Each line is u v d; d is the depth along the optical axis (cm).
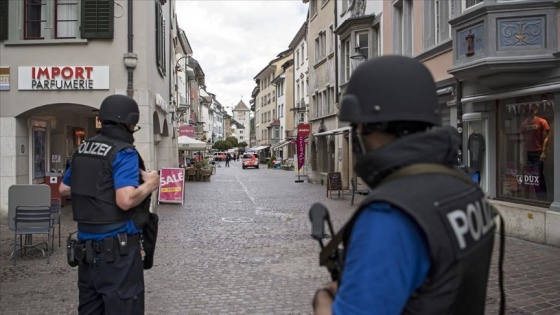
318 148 2814
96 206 329
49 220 805
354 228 131
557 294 590
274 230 1122
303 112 3750
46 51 1297
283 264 778
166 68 1997
